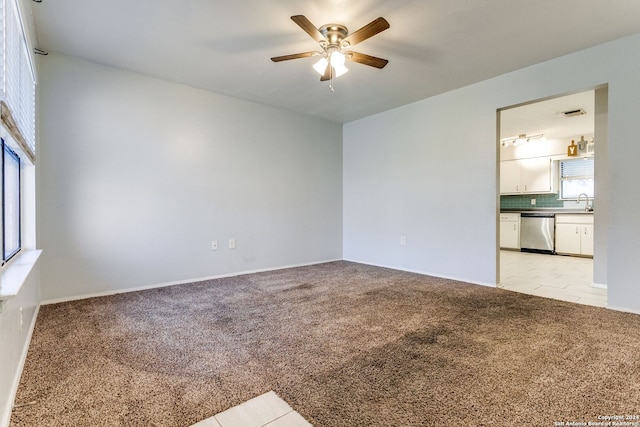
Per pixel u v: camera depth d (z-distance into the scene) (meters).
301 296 3.22
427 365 1.82
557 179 6.60
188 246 3.77
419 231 4.30
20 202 2.46
